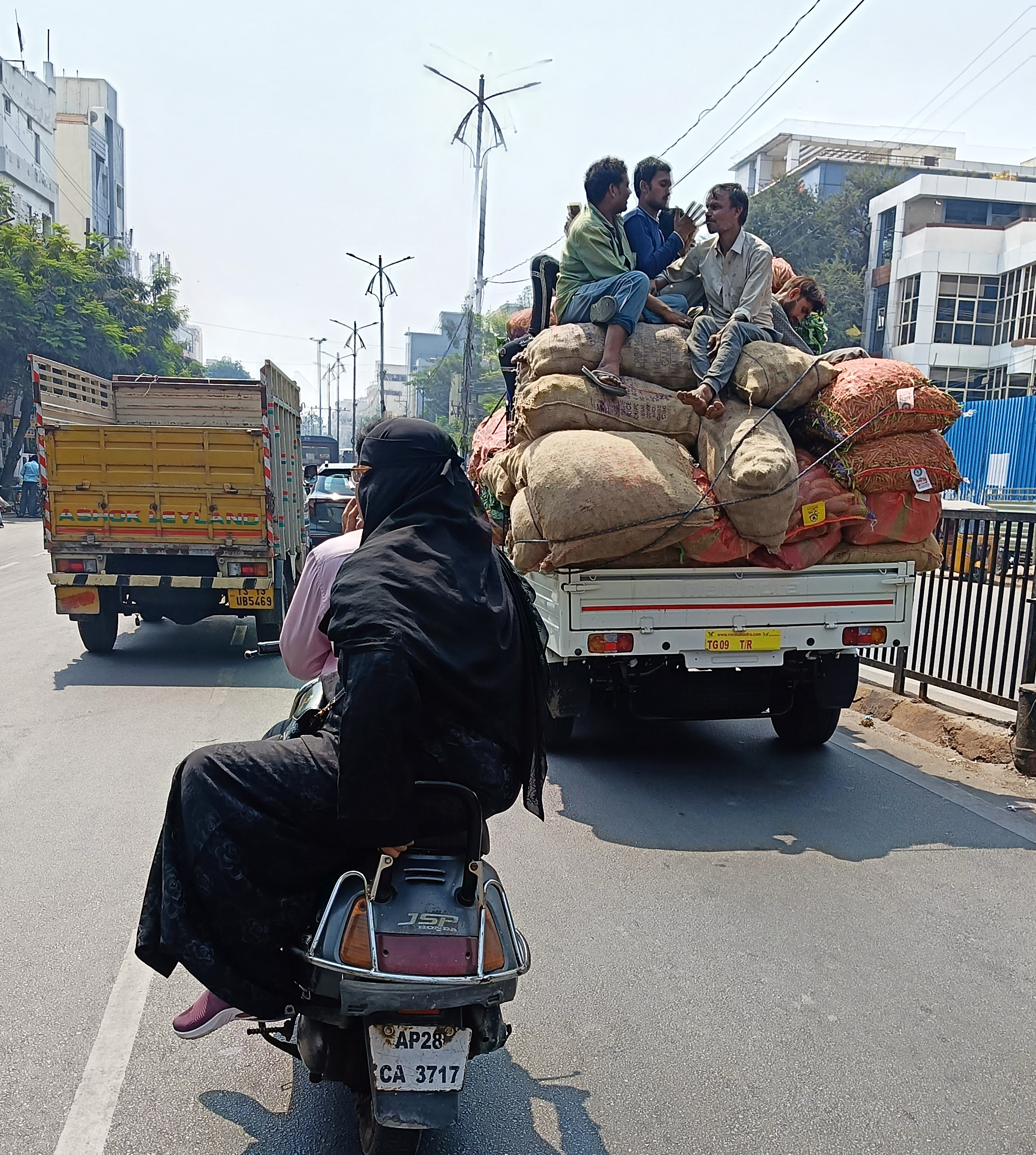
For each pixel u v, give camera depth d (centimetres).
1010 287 3744
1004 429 2378
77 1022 321
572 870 454
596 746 667
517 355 655
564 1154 262
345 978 221
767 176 5259
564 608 522
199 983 346
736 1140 270
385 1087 220
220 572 898
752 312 589
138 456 880
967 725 666
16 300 3014
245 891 227
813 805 548
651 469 492
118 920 389
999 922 405
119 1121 272
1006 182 3903
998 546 698
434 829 231
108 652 945
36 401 873
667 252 646
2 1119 271
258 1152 261
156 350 3881
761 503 496
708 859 470
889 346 3997
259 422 1261
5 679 827
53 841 466
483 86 2764
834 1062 306
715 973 360
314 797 229
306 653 292
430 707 227
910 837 501
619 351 550
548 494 488
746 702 601
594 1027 324
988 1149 268
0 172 3903
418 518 247
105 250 4978
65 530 885
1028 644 622
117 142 6344
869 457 524
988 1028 327
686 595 532
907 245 3888
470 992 224
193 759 235
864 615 555
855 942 386
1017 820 527
